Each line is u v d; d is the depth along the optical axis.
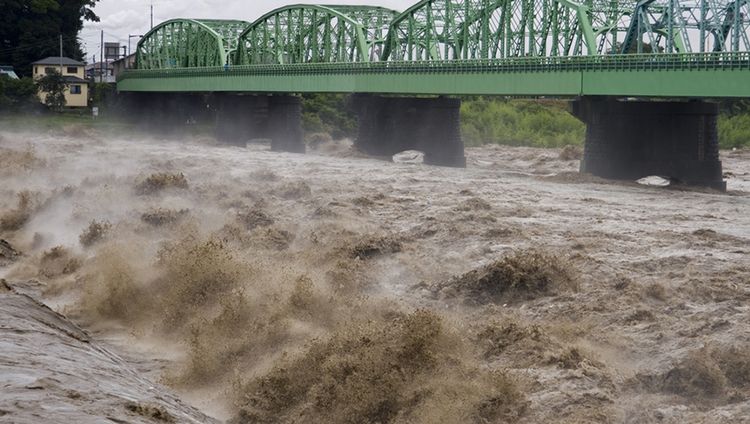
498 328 38.38
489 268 48.31
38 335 26.91
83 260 56.50
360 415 32.22
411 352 34.41
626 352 37.69
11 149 141.25
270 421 33.09
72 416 18.62
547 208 83.56
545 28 138.50
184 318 44.81
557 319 43.38
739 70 101.69
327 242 61.84
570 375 34.25
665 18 124.75
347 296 46.62
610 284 48.09
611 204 89.12
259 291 45.91
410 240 62.28
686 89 107.62
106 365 25.72
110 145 180.75
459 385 32.47
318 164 139.25
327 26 187.50
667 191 108.44
